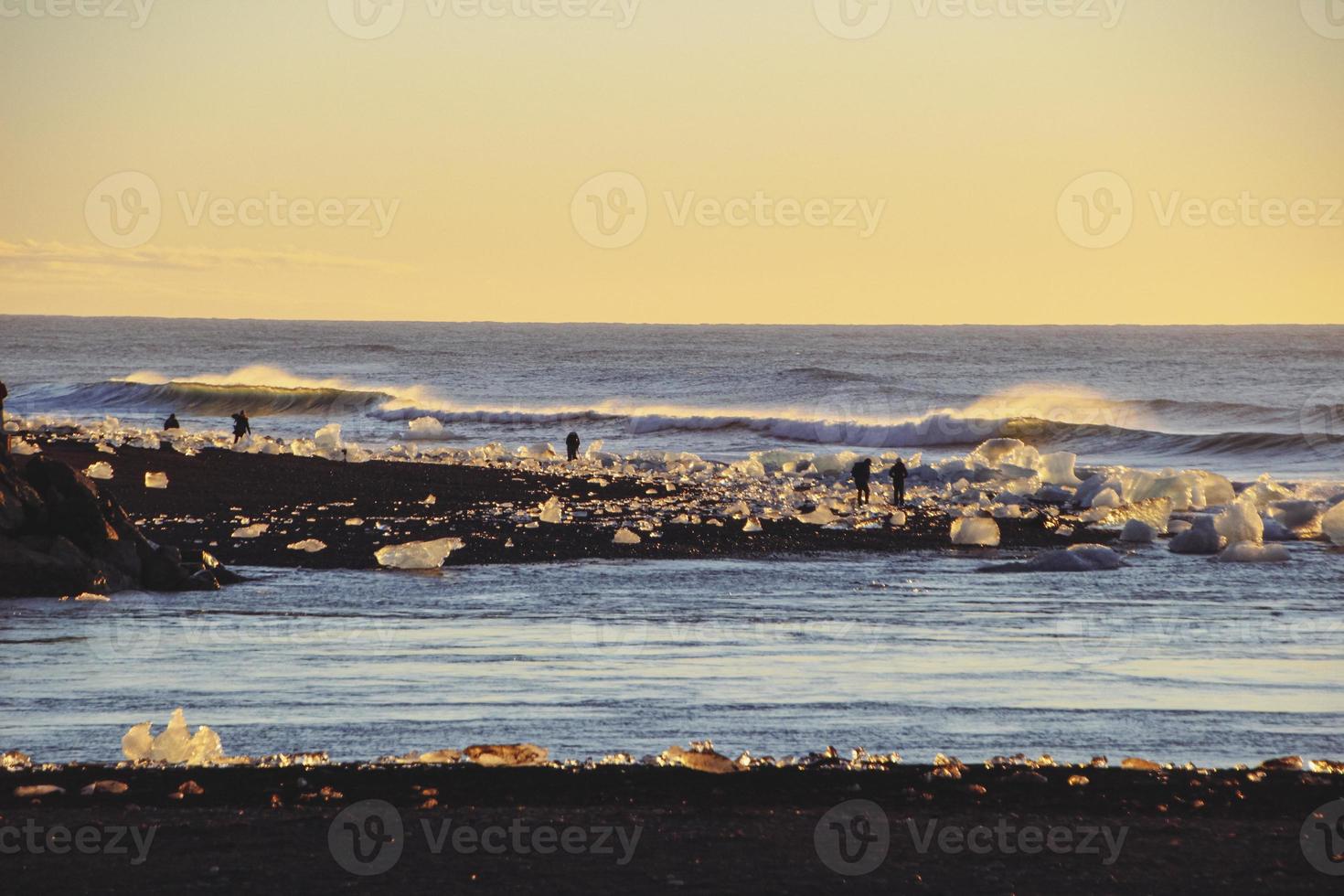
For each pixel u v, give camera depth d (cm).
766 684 4756
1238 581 7469
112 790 3225
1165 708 4447
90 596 6425
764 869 2652
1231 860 2709
